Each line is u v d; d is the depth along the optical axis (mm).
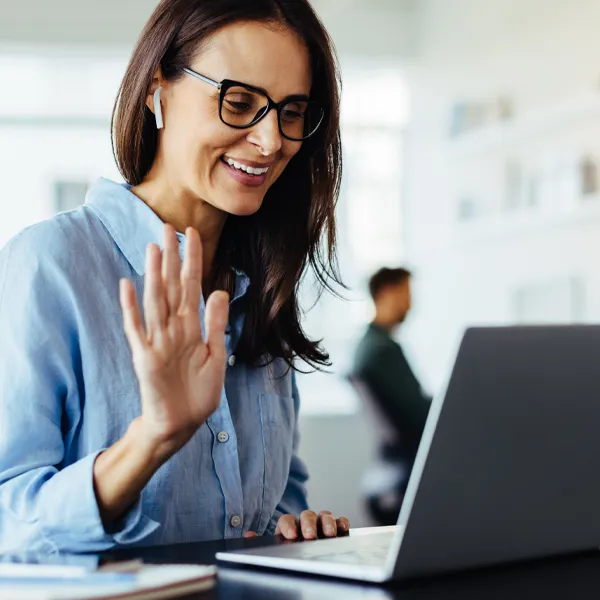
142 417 1113
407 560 1013
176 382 1079
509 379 1034
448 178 5891
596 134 5098
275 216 1640
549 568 1104
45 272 1356
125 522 1223
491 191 5652
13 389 1304
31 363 1313
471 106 5746
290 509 1699
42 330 1329
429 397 4887
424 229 6004
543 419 1073
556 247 5312
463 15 5785
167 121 1486
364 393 4883
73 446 1387
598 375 1122
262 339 1593
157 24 1460
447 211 5898
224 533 1459
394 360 4844
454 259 5895
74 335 1365
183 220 1528
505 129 5516
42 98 5691
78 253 1396
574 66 5188
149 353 1064
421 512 998
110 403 1370
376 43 5887
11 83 5668
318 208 1657
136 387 1387
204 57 1424
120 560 1031
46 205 5727
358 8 5859
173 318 1074
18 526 1227
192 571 997
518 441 1053
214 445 1457
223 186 1455
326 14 5816
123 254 1452
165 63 1464
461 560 1057
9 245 1387
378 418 4863
